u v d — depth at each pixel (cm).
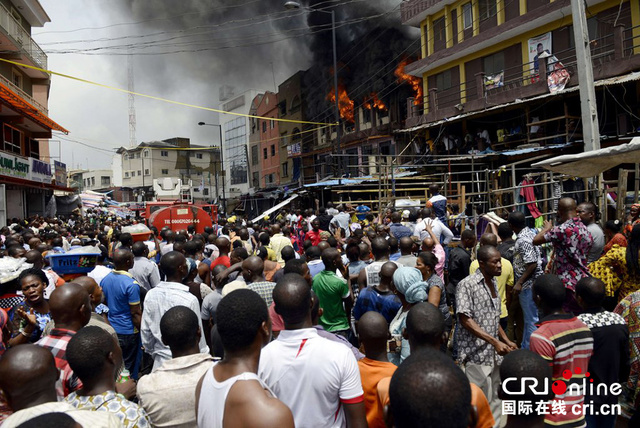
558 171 814
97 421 200
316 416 248
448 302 680
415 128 2305
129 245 745
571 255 492
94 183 8481
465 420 145
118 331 523
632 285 514
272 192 3681
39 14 2755
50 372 220
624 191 830
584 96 877
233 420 193
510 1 2062
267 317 221
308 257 652
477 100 2044
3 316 418
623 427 412
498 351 385
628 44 1606
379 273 476
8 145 2325
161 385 277
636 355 395
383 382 258
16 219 1905
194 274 616
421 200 1625
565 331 310
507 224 633
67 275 550
